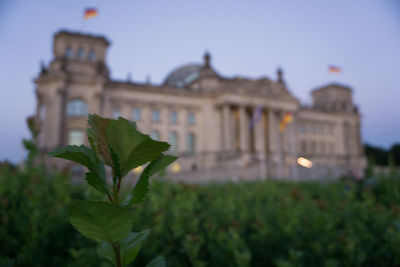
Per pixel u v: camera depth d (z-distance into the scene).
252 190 17.67
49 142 47.91
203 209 12.02
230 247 6.00
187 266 6.36
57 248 6.90
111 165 1.20
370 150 99.12
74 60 52.50
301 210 8.25
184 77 80.88
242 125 63.28
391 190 13.58
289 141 69.00
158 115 61.09
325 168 51.09
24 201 7.23
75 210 1.06
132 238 1.41
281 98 68.69
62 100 49.59
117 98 56.56
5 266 1.54
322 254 6.33
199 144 63.41
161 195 8.53
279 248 7.51
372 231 7.75
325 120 83.75
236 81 65.69
